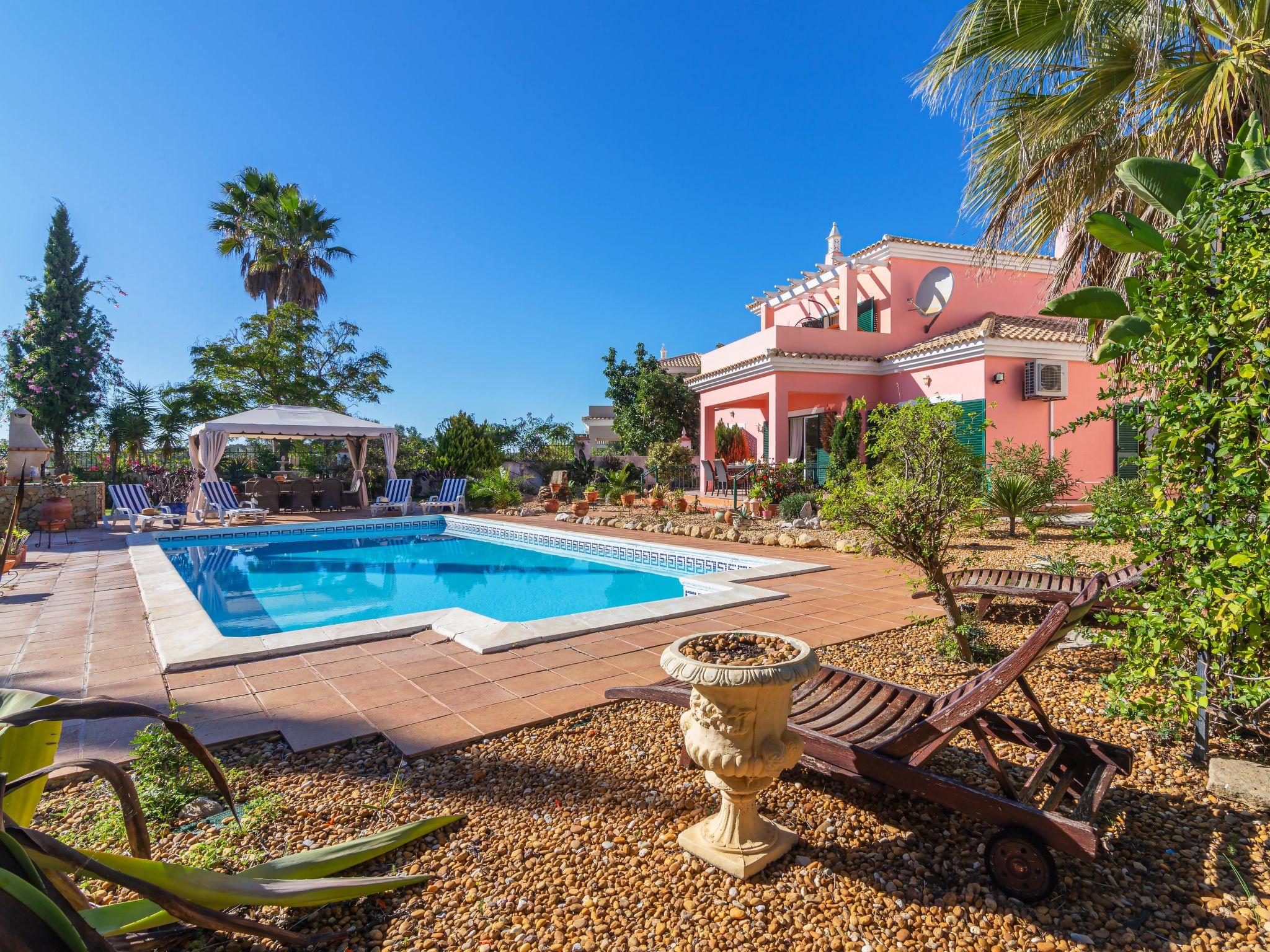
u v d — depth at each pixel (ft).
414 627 18.84
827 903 7.19
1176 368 10.06
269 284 91.45
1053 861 7.06
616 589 31.04
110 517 58.03
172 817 8.85
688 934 6.69
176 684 14.35
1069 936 6.64
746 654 7.97
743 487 62.75
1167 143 21.21
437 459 78.23
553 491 71.97
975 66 23.03
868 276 58.90
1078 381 46.14
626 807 9.18
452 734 11.57
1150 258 14.37
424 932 6.70
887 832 8.63
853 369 54.03
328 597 29.63
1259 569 8.63
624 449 89.15
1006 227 26.00
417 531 55.36
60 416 78.43
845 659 16.05
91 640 18.35
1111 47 21.40
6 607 22.80
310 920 6.88
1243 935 6.55
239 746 11.36
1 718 5.00
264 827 8.64
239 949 6.44
